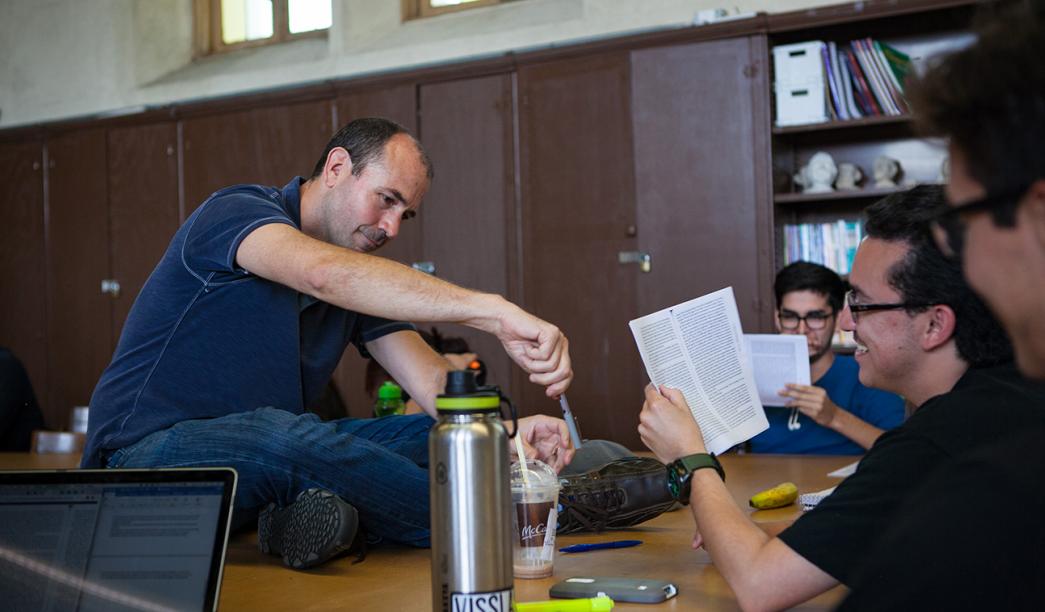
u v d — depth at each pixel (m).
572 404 5.44
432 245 5.86
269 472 1.69
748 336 3.19
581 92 5.43
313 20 6.72
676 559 1.58
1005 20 0.62
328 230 2.08
